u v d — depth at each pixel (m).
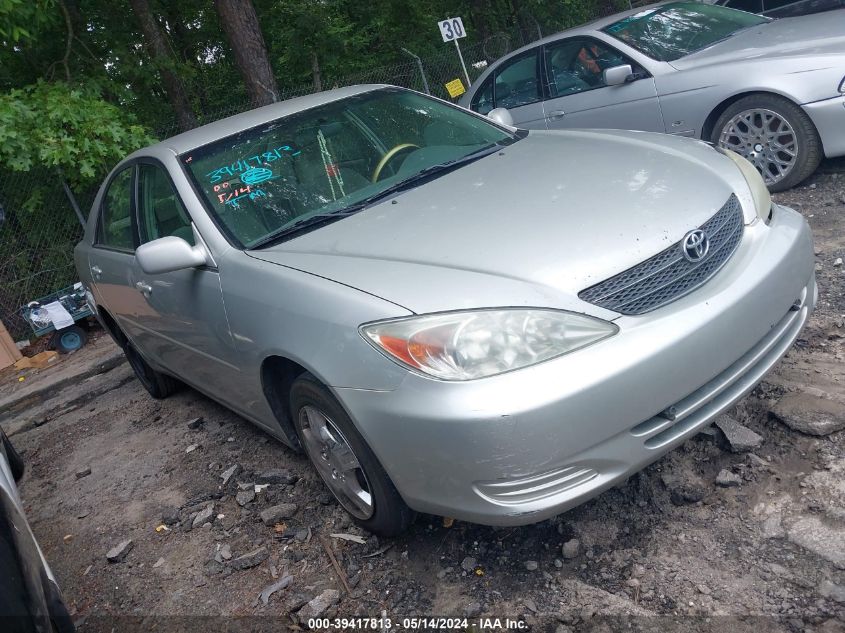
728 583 2.44
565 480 2.41
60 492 4.53
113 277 4.67
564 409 2.33
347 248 3.04
